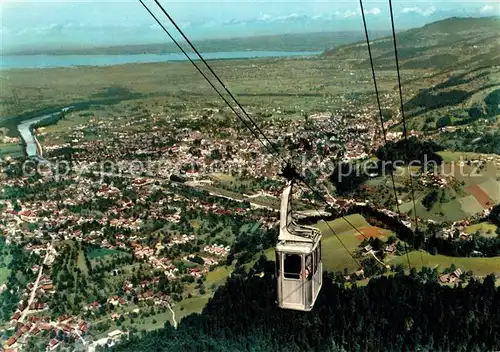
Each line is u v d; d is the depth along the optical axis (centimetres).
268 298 6738
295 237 2098
